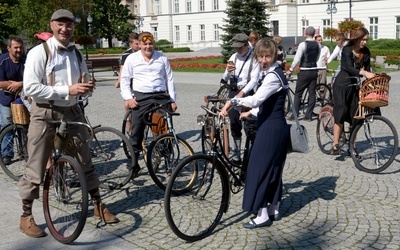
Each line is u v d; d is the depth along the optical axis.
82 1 44.22
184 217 5.08
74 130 4.89
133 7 86.81
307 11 55.47
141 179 6.68
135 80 6.67
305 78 10.84
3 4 38.84
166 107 6.45
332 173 6.77
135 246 4.56
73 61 4.82
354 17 52.12
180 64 33.09
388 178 6.46
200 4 65.75
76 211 5.27
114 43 78.44
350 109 7.11
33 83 4.53
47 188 4.91
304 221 5.04
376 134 6.96
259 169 4.69
